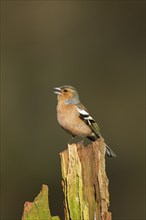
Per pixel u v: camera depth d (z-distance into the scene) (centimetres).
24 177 1734
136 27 2033
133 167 1784
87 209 573
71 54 2016
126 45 2020
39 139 1795
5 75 1973
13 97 1909
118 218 1727
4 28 2062
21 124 1841
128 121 1884
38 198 546
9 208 1705
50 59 2012
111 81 1966
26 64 2011
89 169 591
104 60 2003
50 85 1958
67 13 2078
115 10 2056
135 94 1956
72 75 1972
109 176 1766
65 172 596
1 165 1747
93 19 2050
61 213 1659
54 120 1833
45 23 2077
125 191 1744
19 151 1777
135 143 1841
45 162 1744
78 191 580
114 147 1834
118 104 1925
